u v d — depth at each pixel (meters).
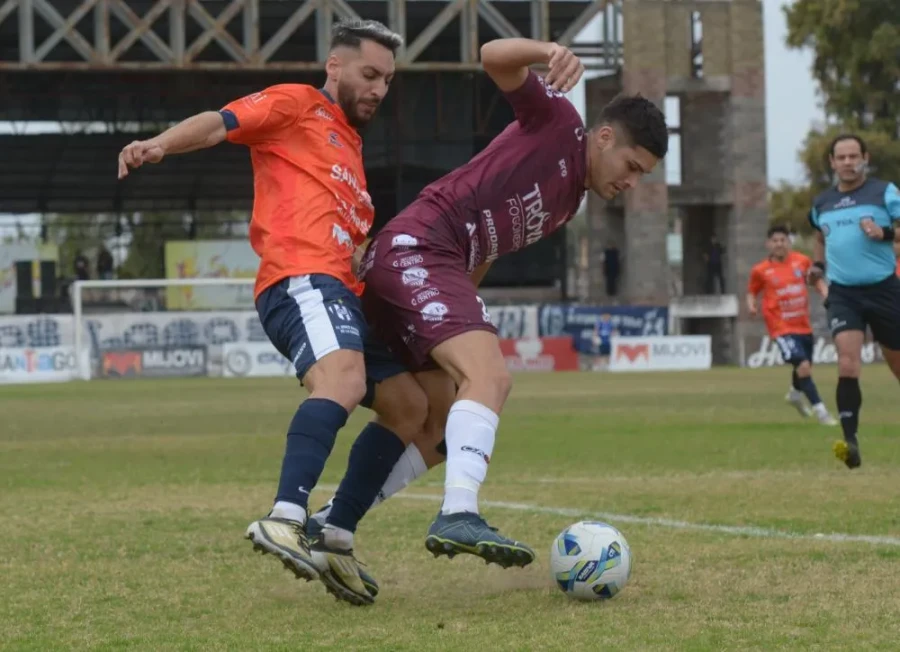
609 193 14.34
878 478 24.66
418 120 134.00
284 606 13.30
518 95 13.87
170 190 150.75
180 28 120.94
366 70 14.19
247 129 13.75
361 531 18.52
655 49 131.38
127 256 154.75
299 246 13.70
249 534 12.59
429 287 13.59
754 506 20.53
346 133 14.36
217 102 141.38
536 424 42.62
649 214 131.62
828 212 26.16
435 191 14.02
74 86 132.75
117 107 143.25
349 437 38.41
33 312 130.12
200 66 121.12
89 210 152.50
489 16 125.69
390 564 15.83
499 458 30.45
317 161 13.99
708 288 135.12
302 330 13.44
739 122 133.38
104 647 11.38
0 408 58.66
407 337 13.73
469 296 13.63
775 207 160.50
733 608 12.52
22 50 118.31
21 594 14.01
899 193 25.75
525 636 11.45
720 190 135.12
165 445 36.66
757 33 133.38
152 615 12.84
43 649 11.33
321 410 13.11
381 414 14.34
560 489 23.61
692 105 136.25
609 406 53.22
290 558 12.46
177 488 25.06
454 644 11.18
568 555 13.12
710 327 138.12
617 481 24.94
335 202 13.98
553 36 140.12
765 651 10.70
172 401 63.84
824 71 153.50
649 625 11.80
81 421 48.81
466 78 132.25
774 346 133.12
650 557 15.62
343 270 13.87
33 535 18.48
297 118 14.01
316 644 11.33
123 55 139.50
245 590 14.22
